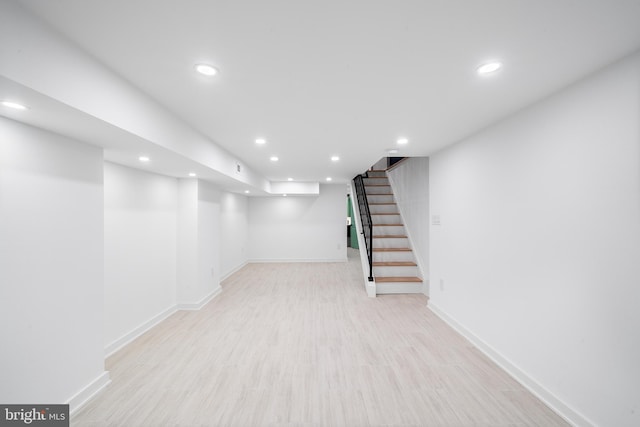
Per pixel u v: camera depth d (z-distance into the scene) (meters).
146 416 1.97
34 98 1.31
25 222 1.69
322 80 1.83
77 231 2.05
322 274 6.78
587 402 1.78
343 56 1.55
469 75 1.77
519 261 2.37
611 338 1.64
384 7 1.17
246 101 2.16
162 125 2.23
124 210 3.12
